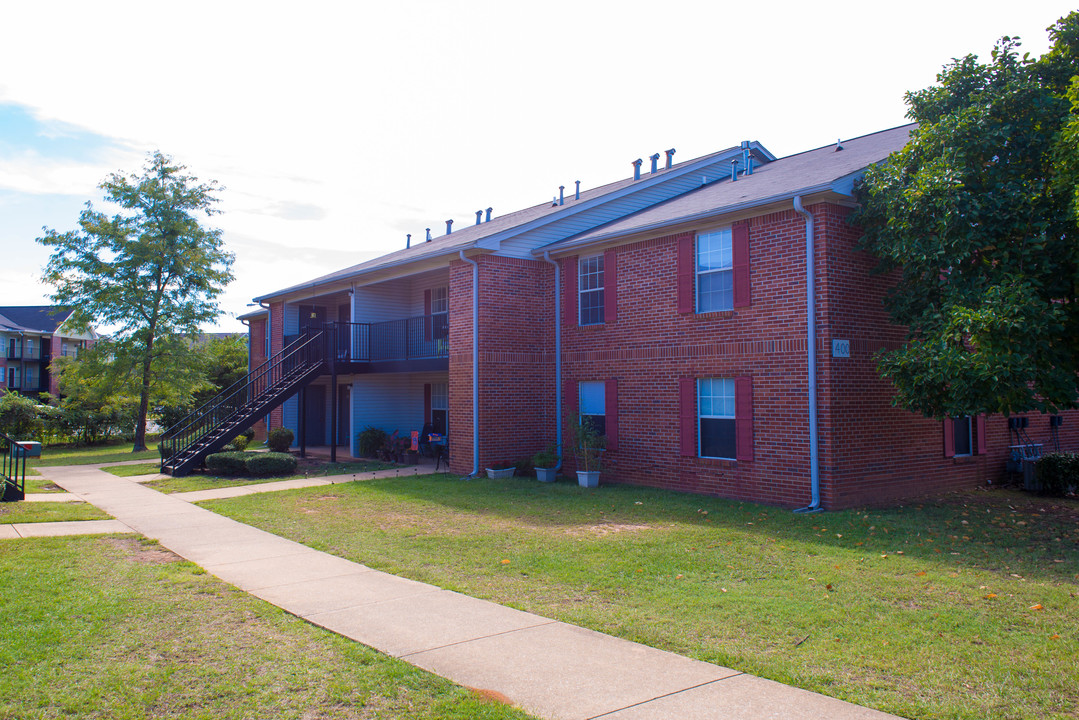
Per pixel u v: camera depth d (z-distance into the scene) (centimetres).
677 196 2000
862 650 568
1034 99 1043
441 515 1198
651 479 1528
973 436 1505
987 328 945
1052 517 1149
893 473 1322
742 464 1354
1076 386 1026
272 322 2734
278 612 668
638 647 579
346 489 1498
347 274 2231
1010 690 491
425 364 1923
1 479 1348
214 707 467
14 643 578
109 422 3300
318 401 2700
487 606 695
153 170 2883
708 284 1446
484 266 1716
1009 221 1017
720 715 454
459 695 483
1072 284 1051
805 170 1552
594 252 1686
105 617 647
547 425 1791
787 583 771
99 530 1077
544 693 489
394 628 627
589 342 1678
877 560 871
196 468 1850
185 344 2927
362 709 464
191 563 866
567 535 1031
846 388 1252
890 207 1116
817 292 1243
